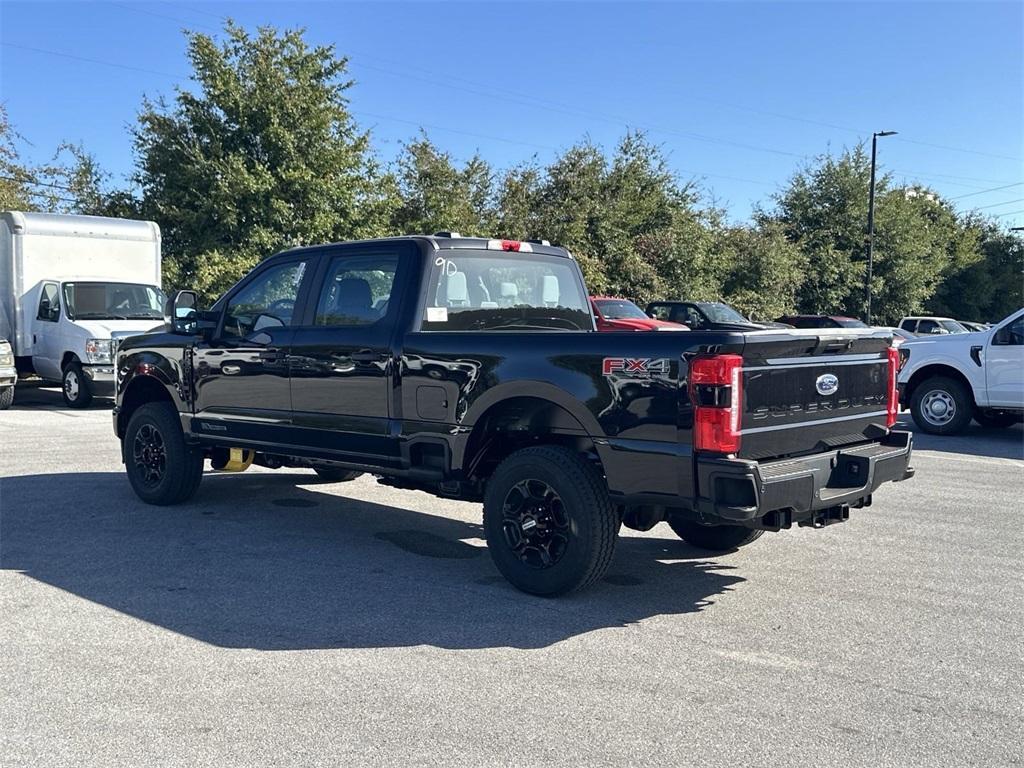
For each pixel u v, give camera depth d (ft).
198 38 78.95
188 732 11.64
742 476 14.43
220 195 76.64
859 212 143.13
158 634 15.19
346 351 19.75
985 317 190.90
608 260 110.22
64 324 52.03
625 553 20.98
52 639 14.90
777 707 12.57
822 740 11.59
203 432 23.43
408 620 16.03
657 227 120.06
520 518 17.37
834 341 16.55
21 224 53.47
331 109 82.58
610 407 15.88
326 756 11.03
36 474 29.71
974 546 21.84
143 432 25.13
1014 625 16.14
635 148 119.96
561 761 10.95
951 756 11.20
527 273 21.39
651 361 15.40
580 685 13.26
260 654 14.34
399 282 19.31
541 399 17.19
